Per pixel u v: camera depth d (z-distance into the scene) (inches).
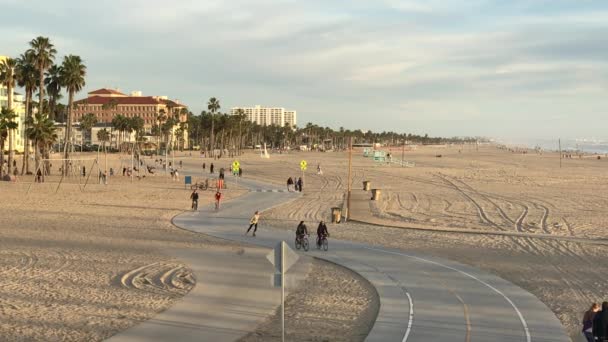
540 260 1035.9
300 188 2453.2
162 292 785.6
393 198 2215.8
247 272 911.7
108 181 2839.6
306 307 718.5
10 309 695.1
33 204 1859.0
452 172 3909.9
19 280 842.2
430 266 959.6
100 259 1003.9
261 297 762.8
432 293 774.5
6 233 1274.6
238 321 654.5
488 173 3816.4
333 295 778.8
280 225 1473.9
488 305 711.1
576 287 834.8
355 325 644.7
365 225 1492.4
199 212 1723.7
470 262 1013.8
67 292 780.0
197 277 874.1
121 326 633.0
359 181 3107.8
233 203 1977.1
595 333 526.6
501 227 1472.7
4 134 2822.3
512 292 780.0
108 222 1481.3
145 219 1550.2
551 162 5565.9
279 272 538.0
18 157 4827.8
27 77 3061.0
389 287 810.2
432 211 1825.8
